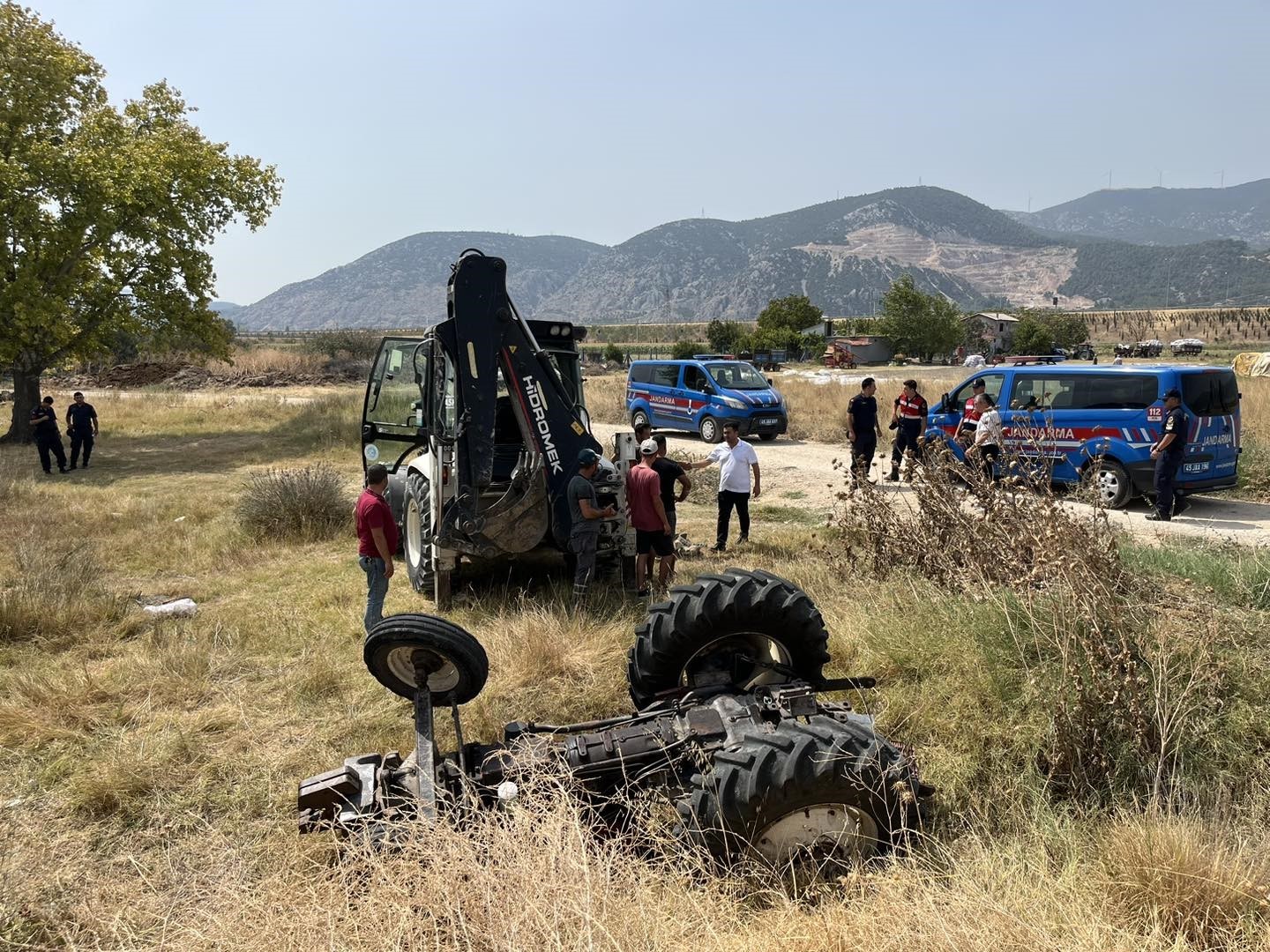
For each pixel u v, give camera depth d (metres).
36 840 4.19
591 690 5.66
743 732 3.67
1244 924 3.02
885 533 7.64
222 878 3.68
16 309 21.70
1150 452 10.72
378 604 7.18
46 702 5.76
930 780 4.19
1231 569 6.43
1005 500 6.29
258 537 11.19
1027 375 12.48
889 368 58.56
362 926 2.80
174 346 27.52
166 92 26.62
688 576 8.62
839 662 5.54
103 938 3.36
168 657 6.48
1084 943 2.79
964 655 5.07
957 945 2.75
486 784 3.70
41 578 8.39
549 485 7.97
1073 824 3.78
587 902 2.64
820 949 2.79
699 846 3.33
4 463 18.50
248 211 26.47
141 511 13.09
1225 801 3.85
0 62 22.33
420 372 8.95
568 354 9.21
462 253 7.65
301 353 56.97
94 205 22.73
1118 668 4.29
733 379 20.64
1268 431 14.52
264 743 5.27
